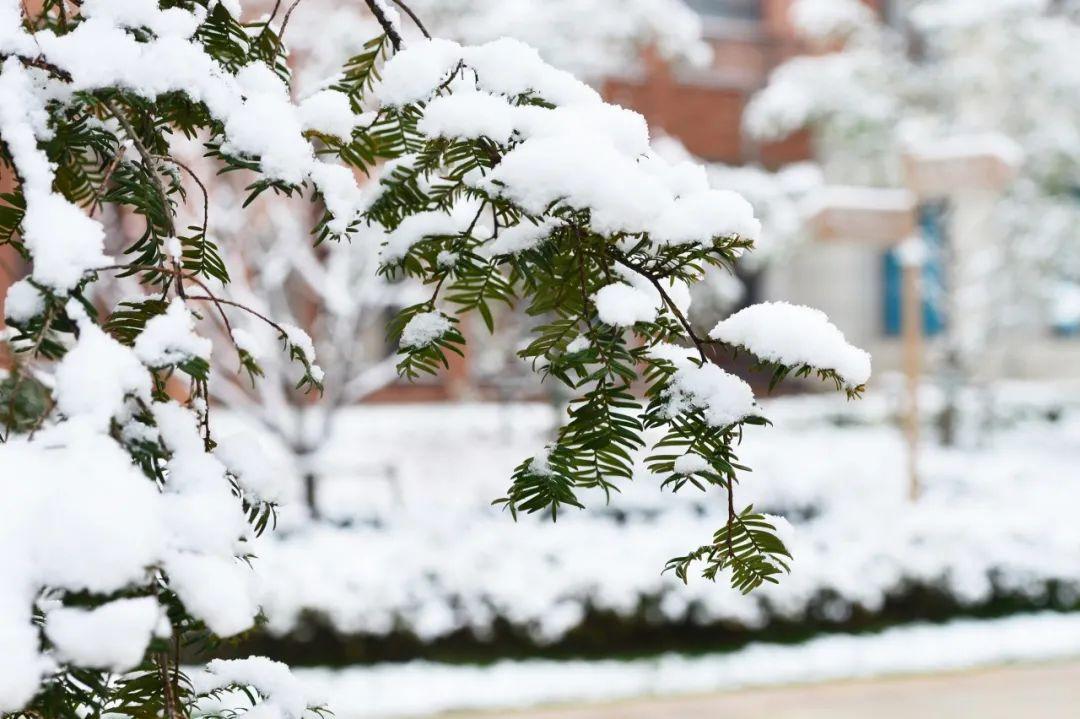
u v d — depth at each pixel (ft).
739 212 2.34
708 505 22.35
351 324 21.42
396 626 15.11
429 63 2.64
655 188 2.32
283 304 21.48
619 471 2.43
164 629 1.69
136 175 2.51
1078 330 52.11
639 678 14.58
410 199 2.88
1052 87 35.76
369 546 17.54
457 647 15.67
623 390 2.39
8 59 2.32
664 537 18.42
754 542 2.52
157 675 2.51
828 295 50.72
